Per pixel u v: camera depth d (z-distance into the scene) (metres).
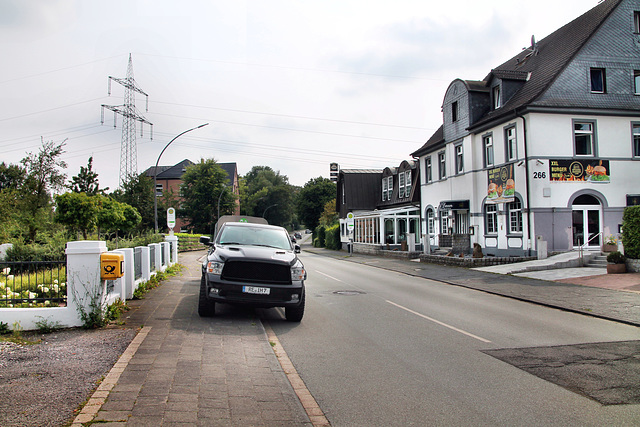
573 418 4.46
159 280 15.26
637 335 8.24
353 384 5.52
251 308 10.98
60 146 27.27
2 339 6.90
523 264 19.84
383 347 7.36
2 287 8.07
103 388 4.80
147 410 4.27
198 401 4.59
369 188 48.91
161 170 80.56
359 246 41.56
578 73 22.50
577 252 20.88
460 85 28.12
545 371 6.03
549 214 21.64
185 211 66.31
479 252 23.17
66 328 7.67
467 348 7.30
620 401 4.91
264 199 105.88
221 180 66.75
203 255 35.84
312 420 4.39
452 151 29.30
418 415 4.55
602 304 11.26
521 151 22.38
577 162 21.98
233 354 6.48
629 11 23.48
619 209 22.23
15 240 16.83
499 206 24.30
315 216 82.75
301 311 9.38
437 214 31.97
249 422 4.16
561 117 22.02
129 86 48.44
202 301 9.05
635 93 23.12
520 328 8.88
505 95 25.31
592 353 6.96
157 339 7.14
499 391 5.26
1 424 3.84
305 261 30.03
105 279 7.88
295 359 6.63
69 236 21.75
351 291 14.57
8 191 21.12
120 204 26.06
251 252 9.45
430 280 18.08
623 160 22.45
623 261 16.55
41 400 4.43
